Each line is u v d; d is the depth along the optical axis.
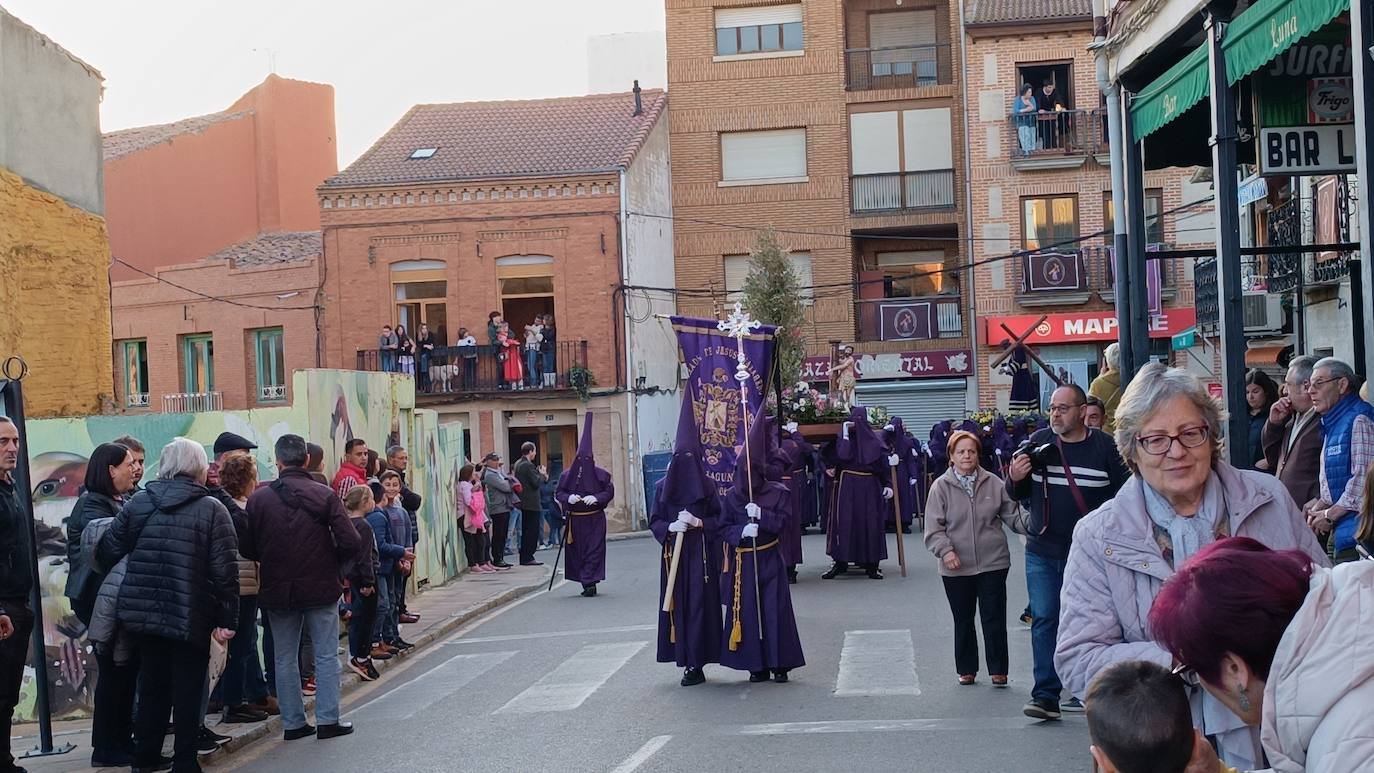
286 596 10.21
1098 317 37.59
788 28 41.03
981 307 38.44
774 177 40.91
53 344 18.78
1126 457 4.61
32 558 9.59
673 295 40.97
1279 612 3.24
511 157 38.47
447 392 36.91
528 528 25.69
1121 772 3.35
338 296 37.75
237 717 10.88
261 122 43.88
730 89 41.09
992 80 38.34
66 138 19.47
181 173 41.66
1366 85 8.37
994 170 38.31
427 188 37.38
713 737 9.19
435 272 37.66
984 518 10.36
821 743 8.77
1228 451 10.64
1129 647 4.30
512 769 8.64
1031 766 7.87
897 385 39.09
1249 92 11.39
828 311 40.31
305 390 16.31
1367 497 6.11
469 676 12.73
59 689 13.05
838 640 13.05
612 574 22.77
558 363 36.91
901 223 40.03
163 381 39.12
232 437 10.97
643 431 37.72
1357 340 14.72
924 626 13.60
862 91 40.34
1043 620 9.05
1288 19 9.44
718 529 11.27
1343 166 11.39
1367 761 2.97
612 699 10.94
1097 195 37.91
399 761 9.16
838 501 18.34
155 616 8.73
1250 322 22.02
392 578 14.31
